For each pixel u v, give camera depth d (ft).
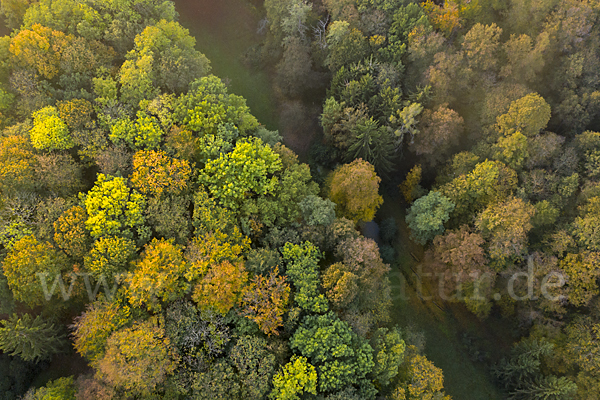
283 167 118.93
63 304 94.43
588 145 119.65
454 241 117.60
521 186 120.06
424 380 98.78
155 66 118.52
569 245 113.39
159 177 97.66
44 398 85.40
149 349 84.17
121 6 120.98
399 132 122.93
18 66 108.37
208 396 83.92
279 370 87.56
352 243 105.19
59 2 113.80
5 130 102.32
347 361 89.71
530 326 124.67
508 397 122.93
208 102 112.78
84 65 110.52
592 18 121.08
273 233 105.60
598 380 105.50
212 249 93.35
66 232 90.12
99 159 101.86
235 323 93.30
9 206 92.12
